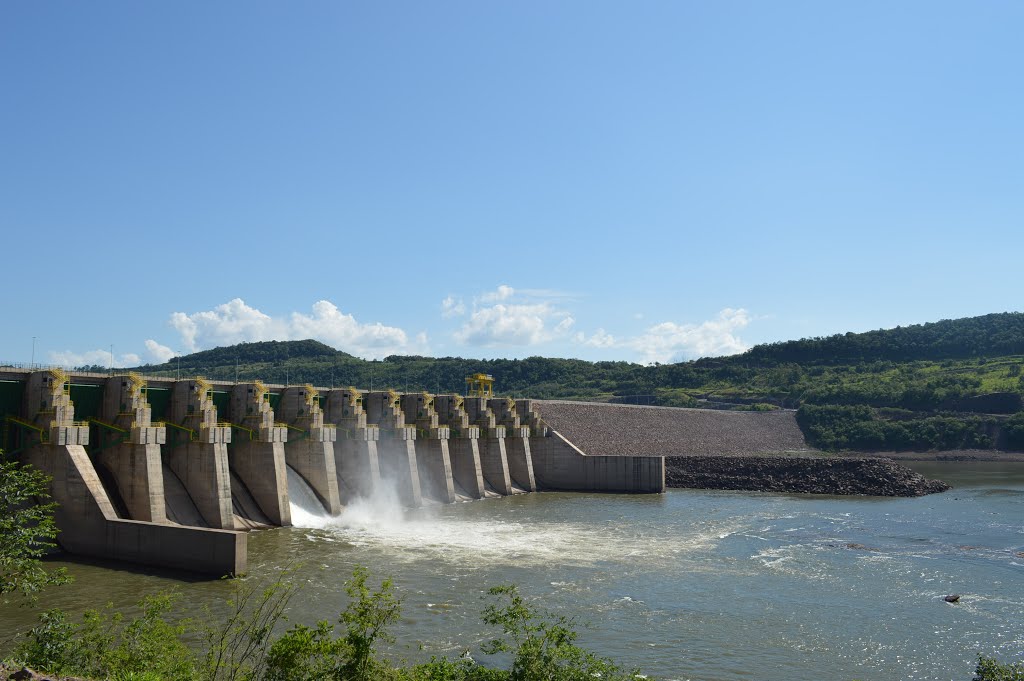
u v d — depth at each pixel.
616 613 46.53
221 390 78.31
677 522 80.56
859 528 76.94
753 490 112.25
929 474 140.75
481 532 73.56
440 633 41.81
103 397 68.31
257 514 76.00
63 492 58.50
